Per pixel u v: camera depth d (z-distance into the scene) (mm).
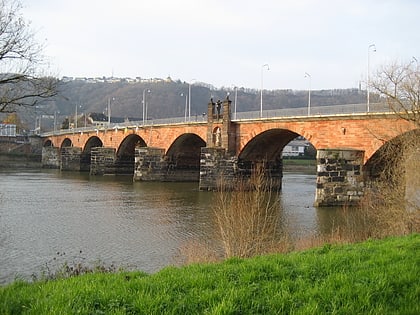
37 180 92875
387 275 10641
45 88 29219
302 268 11656
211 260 21828
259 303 9062
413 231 25719
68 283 11094
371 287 9789
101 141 132250
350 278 10523
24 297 9734
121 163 116562
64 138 158250
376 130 49438
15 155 164000
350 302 8984
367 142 51125
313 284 10359
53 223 39781
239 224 23422
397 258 12742
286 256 14086
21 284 11594
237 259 13523
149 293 9531
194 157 95938
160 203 54844
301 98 145625
